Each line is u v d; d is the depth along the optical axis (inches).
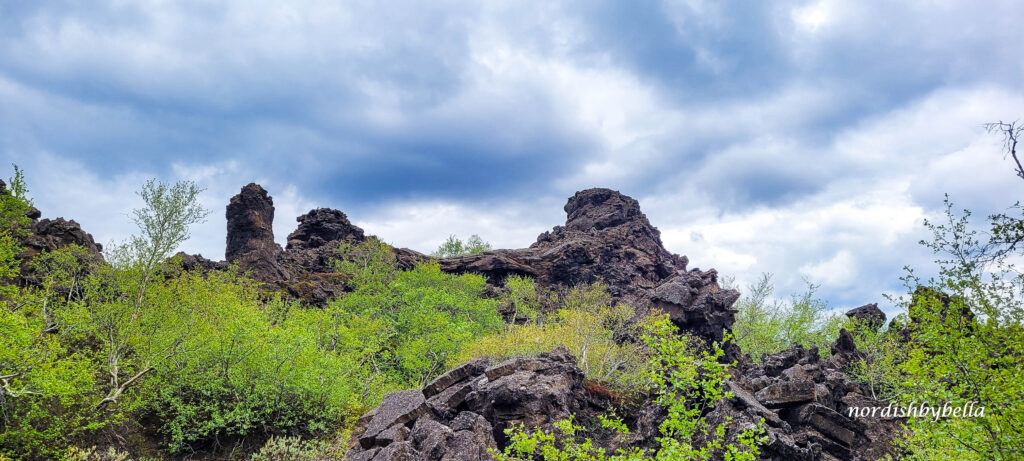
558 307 2481.5
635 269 2967.5
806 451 710.5
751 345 1980.8
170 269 1219.2
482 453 631.8
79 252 1370.6
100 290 1095.0
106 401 834.2
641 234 3304.6
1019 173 391.5
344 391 962.1
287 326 1187.3
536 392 760.3
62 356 900.0
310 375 937.5
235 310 1063.0
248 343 941.8
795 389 889.5
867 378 1289.4
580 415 904.3
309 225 3122.5
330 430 933.2
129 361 932.0
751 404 772.0
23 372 697.6
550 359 956.0
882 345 1406.3
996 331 404.8
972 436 399.2
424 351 1525.6
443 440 624.4
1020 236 392.5
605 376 1142.3
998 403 393.1
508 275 2810.0
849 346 1489.9
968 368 415.5
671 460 414.9
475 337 1775.3
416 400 776.3
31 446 718.5
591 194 3710.6
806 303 2117.4
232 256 2272.4
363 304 2009.1
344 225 3154.5
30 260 1333.7
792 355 1277.1
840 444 852.0
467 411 721.0
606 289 2623.0
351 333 1358.3
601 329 1385.3
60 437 744.3
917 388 459.2
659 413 834.2
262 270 2228.1
